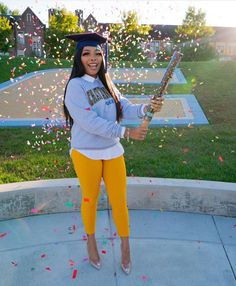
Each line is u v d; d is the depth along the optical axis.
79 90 2.37
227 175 4.10
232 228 3.26
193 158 4.65
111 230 3.23
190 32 22.17
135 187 3.48
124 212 2.63
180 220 3.38
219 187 3.42
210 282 2.61
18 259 2.86
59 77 10.98
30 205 3.44
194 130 6.00
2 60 12.69
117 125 2.38
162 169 4.28
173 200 3.49
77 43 2.44
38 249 2.98
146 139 5.48
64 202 3.49
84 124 2.36
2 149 5.16
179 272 2.71
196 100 8.13
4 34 25.48
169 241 3.07
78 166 2.53
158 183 3.49
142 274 2.69
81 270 2.73
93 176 2.52
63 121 6.43
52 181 3.54
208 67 11.85
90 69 2.41
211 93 8.67
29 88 9.77
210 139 5.48
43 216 3.46
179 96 8.55
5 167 4.41
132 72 11.43
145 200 3.52
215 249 2.97
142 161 4.54
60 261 2.84
